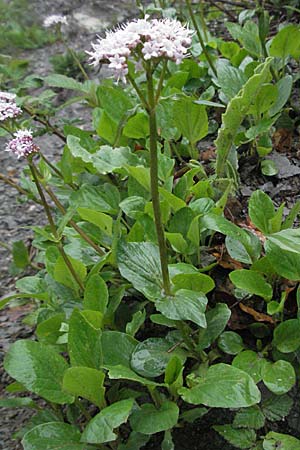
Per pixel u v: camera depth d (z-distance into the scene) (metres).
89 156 0.51
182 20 0.79
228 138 0.53
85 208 0.48
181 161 0.61
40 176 0.49
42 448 0.40
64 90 0.96
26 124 0.57
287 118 0.62
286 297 0.47
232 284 0.49
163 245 0.41
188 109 0.56
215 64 0.67
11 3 1.27
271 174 0.57
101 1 1.26
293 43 0.61
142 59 0.37
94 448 0.42
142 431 0.40
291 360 0.44
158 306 0.41
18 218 0.72
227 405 0.39
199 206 0.49
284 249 0.42
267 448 0.40
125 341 0.44
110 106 0.58
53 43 1.16
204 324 0.41
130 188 0.53
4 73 0.82
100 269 0.50
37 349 0.42
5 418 0.50
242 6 0.84
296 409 0.44
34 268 0.62
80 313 0.41
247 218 0.54
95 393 0.41
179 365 0.42
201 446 0.44
